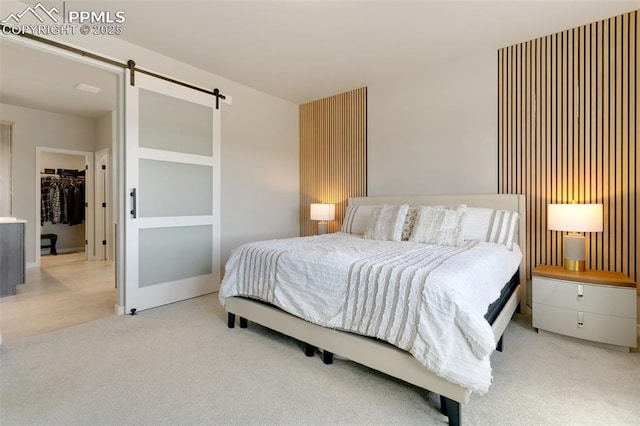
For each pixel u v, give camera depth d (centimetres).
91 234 570
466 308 143
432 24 264
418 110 360
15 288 354
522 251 292
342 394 167
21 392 167
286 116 458
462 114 330
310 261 202
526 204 296
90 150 565
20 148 490
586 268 266
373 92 398
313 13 247
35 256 503
